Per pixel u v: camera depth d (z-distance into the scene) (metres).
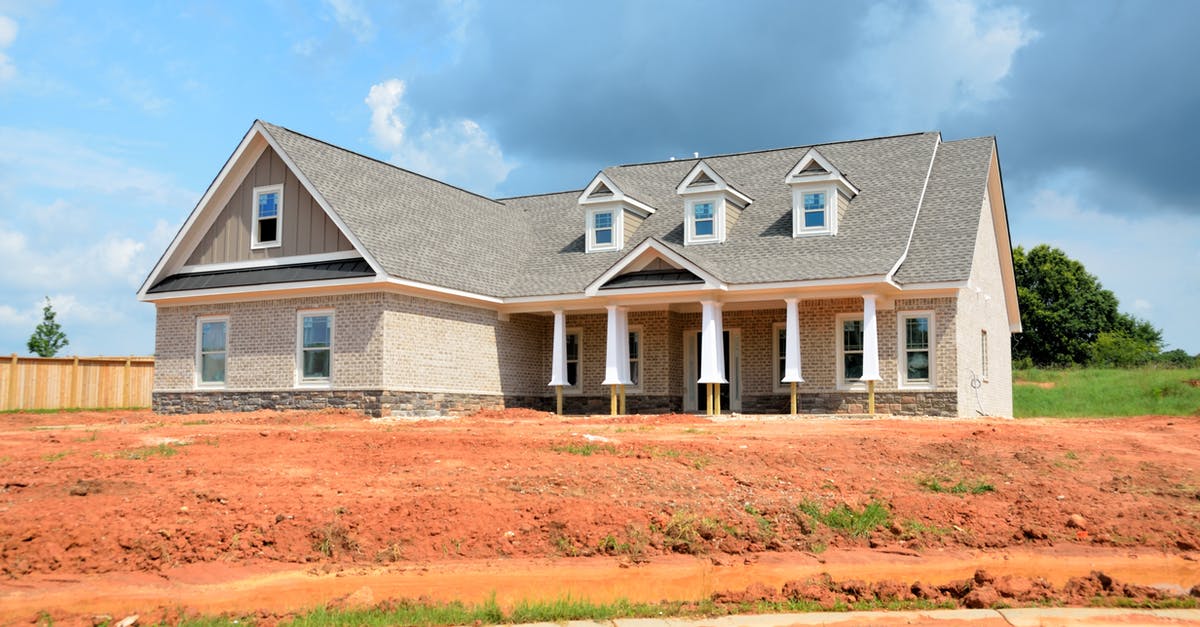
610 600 9.78
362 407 25.39
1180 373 44.66
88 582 10.62
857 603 9.45
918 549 12.31
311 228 26.97
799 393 27.70
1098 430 20.25
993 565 11.49
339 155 29.14
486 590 10.31
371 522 12.20
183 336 28.67
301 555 11.57
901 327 26.30
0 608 9.73
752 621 8.68
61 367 34.19
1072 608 9.16
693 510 12.99
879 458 16.02
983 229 30.19
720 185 29.50
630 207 31.78
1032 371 51.19
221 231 28.47
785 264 26.94
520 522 12.38
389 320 25.50
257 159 28.03
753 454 15.86
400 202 29.44
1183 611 9.04
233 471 14.55
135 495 13.13
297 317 26.75
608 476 14.23
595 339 31.02
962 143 31.75
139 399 37.03
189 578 10.75
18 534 11.59
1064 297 66.38
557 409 29.22
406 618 8.93
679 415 25.48
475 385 28.48
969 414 26.80
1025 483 14.73
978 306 28.92
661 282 27.02
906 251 26.50
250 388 27.33
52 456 16.19
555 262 31.33
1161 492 14.47
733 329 29.64
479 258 30.06
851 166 31.73
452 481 13.92
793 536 12.55
